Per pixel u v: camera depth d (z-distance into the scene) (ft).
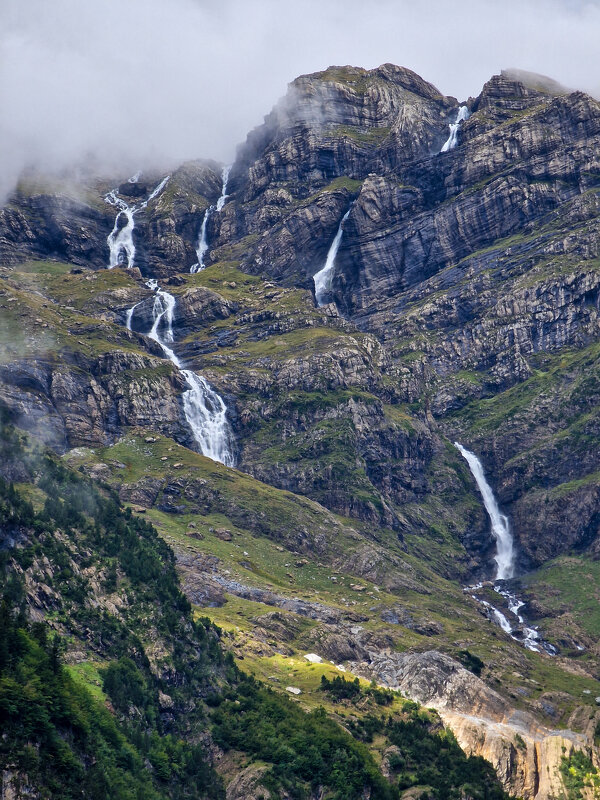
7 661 550.36
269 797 593.01
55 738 531.09
